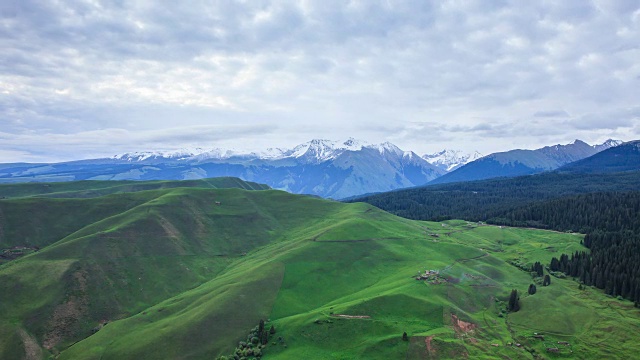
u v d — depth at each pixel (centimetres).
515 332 14075
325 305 16075
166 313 16150
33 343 14788
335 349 12725
